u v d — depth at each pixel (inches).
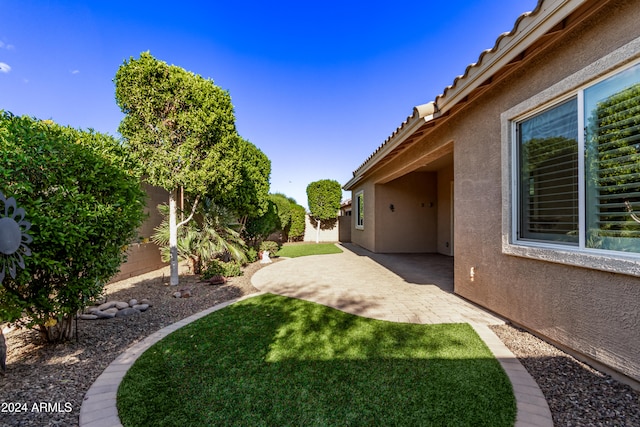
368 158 472.7
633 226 114.4
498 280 193.0
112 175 169.3
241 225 466.9
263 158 567.5
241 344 161.2
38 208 132.4
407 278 336.2
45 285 147.9
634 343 110.6
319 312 214.8
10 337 177.6
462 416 99.0
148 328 190.9
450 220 519.8
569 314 139.3
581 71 129.3
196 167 302.0
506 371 127.6
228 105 323.0
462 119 234.5
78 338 174.1
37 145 137.5
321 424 96.3
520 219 176.2
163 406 107.6
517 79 171.3
